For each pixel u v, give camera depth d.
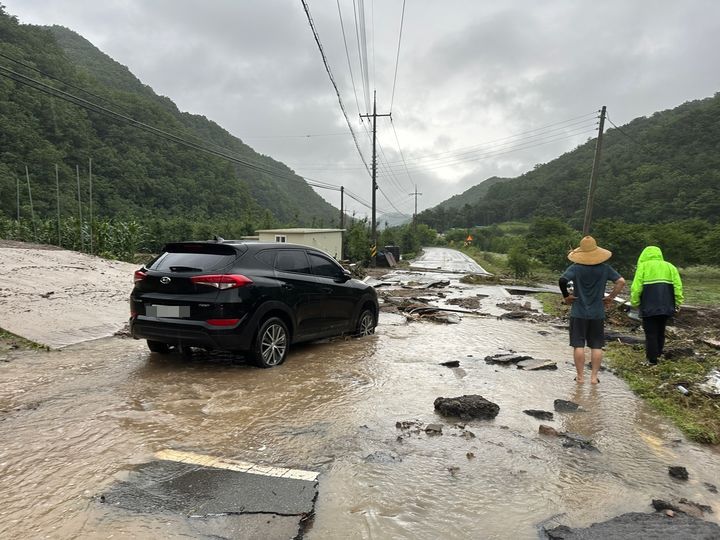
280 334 6.30
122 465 3.34
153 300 5.75
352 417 4.45
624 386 5.84
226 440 3.83
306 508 2.84
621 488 3.28
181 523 2.65
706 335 9.32
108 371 5.73
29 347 6.71
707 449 4.05
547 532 2.72
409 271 30.95
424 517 2.83
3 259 12.59
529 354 7.50
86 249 19.84
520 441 4.04
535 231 42.19
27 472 3.20
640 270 6.86
